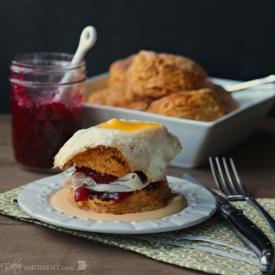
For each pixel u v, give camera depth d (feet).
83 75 2.49
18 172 2.44
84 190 1.91
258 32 3.36
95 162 1.90
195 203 1.96
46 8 3.36
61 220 1.80
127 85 2.77
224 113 2.60
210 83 2.80
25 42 3.41
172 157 1.95
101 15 3.37
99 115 2.61
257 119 2.77
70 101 2.44
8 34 3.39
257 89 2.99
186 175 2.30
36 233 1.89
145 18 3.37
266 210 2.05
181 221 1.82
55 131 2.41
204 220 1.87
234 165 2.50
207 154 2.51
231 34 3.37
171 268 1.71
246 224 1.82
